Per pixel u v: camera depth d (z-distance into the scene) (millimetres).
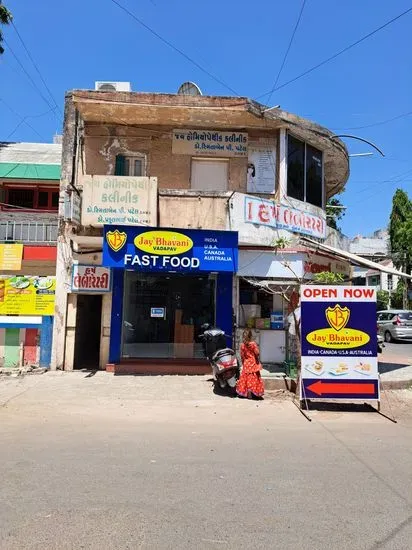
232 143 13695
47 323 12641
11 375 11680
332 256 14547
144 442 6312
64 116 13375
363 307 8773
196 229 11898
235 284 13023
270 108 13086
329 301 8805
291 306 10383
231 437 6668
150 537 3574
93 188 11773
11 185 17484
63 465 5234
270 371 12156
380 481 4883
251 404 9055
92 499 4273
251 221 12547
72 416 7938
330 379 8688
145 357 12602
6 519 3840
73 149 13250
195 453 5816
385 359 16656
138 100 12461
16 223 13617
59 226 12891
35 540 3502
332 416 8195
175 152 13570
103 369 12672
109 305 12727
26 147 18359
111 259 11477
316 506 4207
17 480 4734
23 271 13305
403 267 35688
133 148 13484
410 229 33250
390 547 3477
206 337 10922
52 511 4004
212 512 4039
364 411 8633
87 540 3514
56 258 13031
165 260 11695
